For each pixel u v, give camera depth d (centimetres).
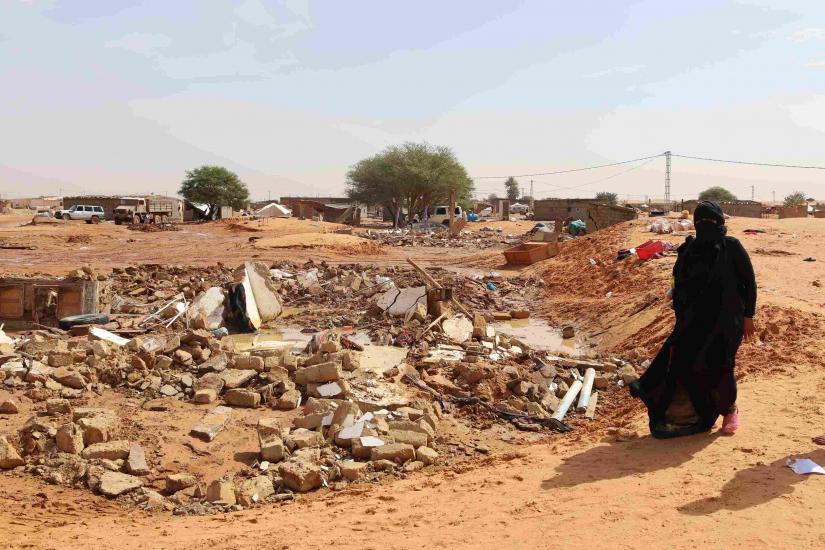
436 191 7969
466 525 529
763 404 718
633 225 3541
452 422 1116
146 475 861
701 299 609
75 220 6462
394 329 1783
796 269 2122
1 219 7012
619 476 580
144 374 1219
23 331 1708
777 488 500
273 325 2000
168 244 4375
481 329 1669
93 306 1816
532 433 1095
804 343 1081
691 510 483
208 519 713
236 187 9719
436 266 3366
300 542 547
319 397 1149
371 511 630
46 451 891
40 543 612
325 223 6300
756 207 7519
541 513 527
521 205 11519
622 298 2038
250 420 1059
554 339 1877
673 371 627
